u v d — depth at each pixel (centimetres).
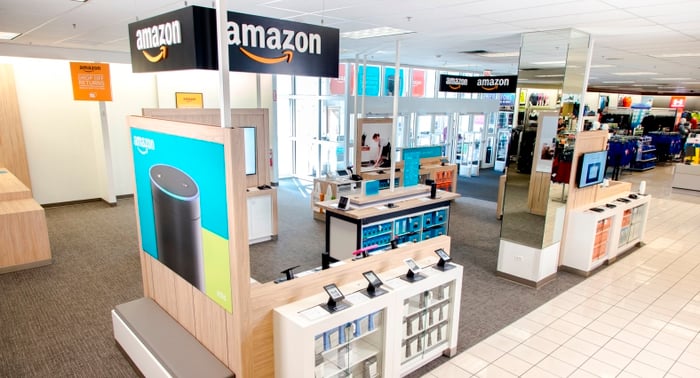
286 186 1298
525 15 496
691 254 782
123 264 664
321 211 930
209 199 317
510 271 638
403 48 902
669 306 571
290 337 306
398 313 361
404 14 523
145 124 391
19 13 529
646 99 2341
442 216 775
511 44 778
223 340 332
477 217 995
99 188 1063
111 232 821
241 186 292
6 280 601
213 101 1171
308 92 1353
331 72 418
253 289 321
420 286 378
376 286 349
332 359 347
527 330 498
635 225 796
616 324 519
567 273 678
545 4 434
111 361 420
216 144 296
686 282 653
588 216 647
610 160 1489
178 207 363
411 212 706
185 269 371
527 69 611
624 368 431
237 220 293
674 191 1339
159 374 343
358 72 1159
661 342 482
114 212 965
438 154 802
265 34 362
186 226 356
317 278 348
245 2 465
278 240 799
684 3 412
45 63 951
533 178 604
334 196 892
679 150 1992
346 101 1191
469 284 624
